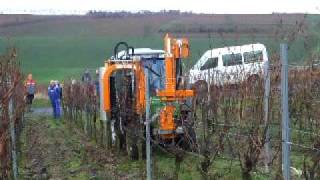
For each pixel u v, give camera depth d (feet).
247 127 25.45
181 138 35.09
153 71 40.68
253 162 25.30
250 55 32.07
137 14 219.61
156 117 38.50
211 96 27.40
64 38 189.88
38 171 37.27
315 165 22.63
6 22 205.46
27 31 198.70
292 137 30.22
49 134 56.80
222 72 33.14
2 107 23.53
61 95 77.10
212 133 27.27
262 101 25.27
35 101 98.07
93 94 56.34
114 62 45.14
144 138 37.27
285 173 20.71
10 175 27.73
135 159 39.86
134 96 41.29
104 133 48.49
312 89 29.78
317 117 25.34
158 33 187.42
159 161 37.47
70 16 219.00
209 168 28.40
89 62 153.58
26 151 42.42
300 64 29.94
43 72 135.23
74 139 53.01
